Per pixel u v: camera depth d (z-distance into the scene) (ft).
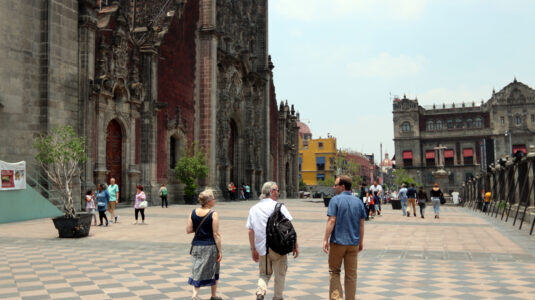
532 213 68.23
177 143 127.85
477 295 25.32
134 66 106.93
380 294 25.64
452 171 327.88
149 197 108.58
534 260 36.81
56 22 82.12
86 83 88.89
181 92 127.95
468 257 38.22
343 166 371.56
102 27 96.58
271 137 195.52
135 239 49.98
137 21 143.33
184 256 39.01
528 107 314.35
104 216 64.03
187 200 121.49
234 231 58.08
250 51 173.06
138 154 108.47
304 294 25.90
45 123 79.36
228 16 153.58
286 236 21.39
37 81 79.92
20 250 42.14
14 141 75.72
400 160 336.29
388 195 190.90
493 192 108.88
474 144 326.24
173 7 140.87
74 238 50.55
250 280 29.60
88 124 89.15
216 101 142.20
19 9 77.30
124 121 102.32
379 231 59.41
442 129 333.83
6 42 75.05
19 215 68.90
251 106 167.02
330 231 21.67
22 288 26.94
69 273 31.42
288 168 220.64
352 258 21.89
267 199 23.31
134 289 26.81
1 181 65.87
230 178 159.74
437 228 63.72
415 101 335.47
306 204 141.90
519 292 25.99
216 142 141.49
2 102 74.02
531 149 70.64
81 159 61.77
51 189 78.23
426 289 26.81
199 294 25.84
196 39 137.18
